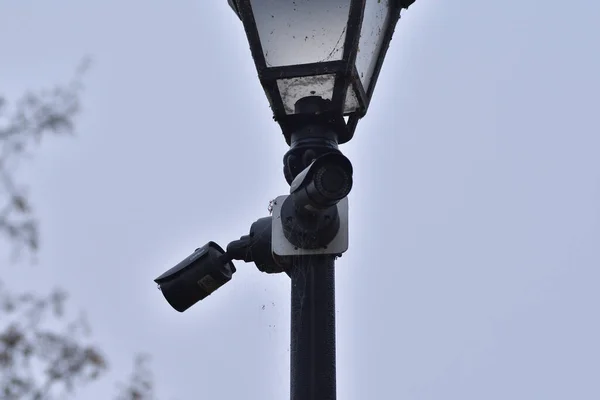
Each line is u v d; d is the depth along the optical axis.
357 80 4.34
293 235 4.25
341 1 4.28
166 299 4.80
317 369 4.16
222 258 4.72
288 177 4.43
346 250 4.27
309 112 4.37
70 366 4.57
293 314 4.23
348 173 3.97
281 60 4.28
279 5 4.31
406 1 4.60
